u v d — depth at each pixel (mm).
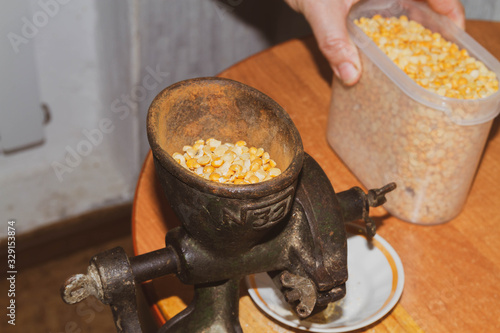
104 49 1663
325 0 1060
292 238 773
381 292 894
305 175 792
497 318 900
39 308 1666
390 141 965
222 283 803
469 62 1012
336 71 1035
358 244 951
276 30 1797
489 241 1005
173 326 811
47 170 1862
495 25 1407
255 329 865
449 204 991
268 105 772
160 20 1545
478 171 1115
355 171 1077
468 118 882
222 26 1684
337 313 878
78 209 1868
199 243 754
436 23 1088
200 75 1769
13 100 1619
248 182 733
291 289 762
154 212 998
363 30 1067
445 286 936
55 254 1793
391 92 937
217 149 794
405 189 981
